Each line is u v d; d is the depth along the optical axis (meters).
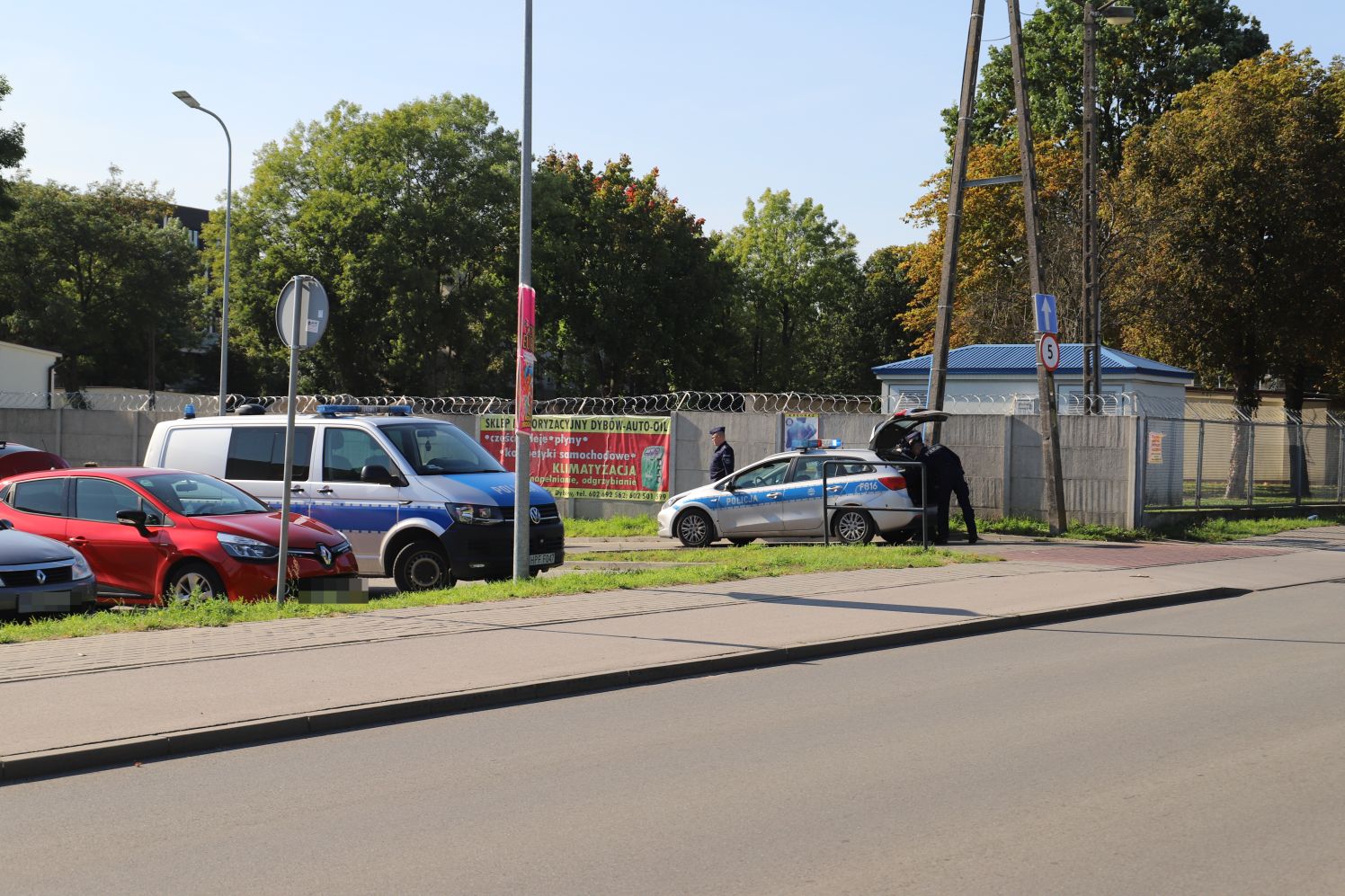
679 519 20.30
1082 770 6.64
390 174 57.19
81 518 13.19
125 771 6.86
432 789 6.41
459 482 14.58
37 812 6.07
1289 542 21.19
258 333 59.09
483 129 61.22
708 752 7.12
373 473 14.66
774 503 19.72
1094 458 21.61
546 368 69.25
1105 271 38.53
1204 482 24.72
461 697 8.41
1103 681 9.25
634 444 24.22
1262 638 11.45
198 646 9.98
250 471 15.42
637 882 4.95
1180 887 4.85
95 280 69.44
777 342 87.00
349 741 7.52
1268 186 36.34
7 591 11.30
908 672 9.70
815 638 10.70
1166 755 6.96
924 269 52.22
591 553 18.88
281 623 11.14
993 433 22.03
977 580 14.70
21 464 19.08
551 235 64.38
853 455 19.39
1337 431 29.42
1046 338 20.81
